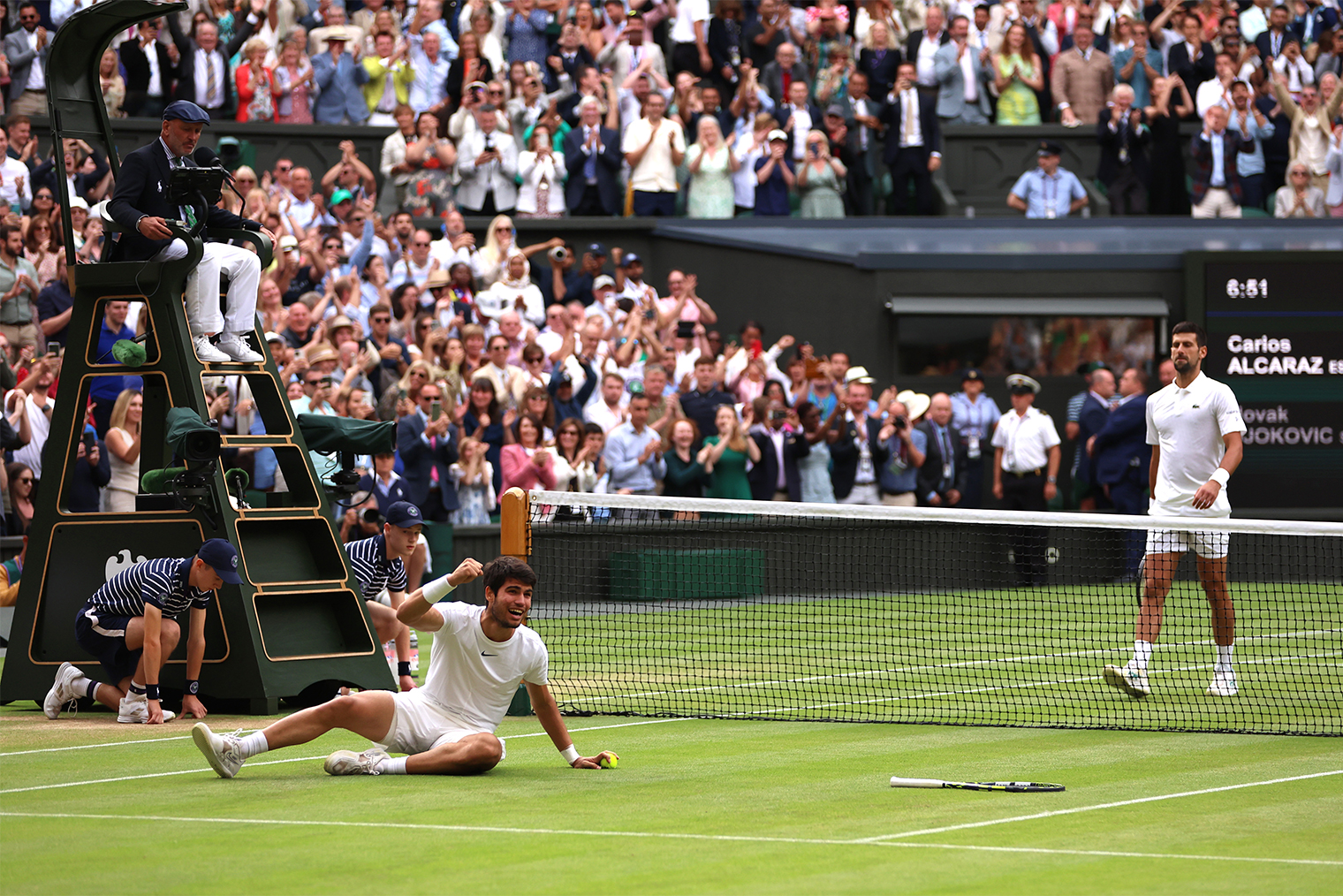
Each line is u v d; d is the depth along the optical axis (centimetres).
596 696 1631
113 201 1527
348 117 3177
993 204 3509
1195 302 3106
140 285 1553
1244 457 3102
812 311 3169
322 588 1555
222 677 1503
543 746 1312
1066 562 2927
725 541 2662
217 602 1508
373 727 1160
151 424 1608
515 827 956
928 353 3155
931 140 3419
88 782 1124
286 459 1612
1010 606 2498
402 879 818
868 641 2109
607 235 3212
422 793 1072
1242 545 3020
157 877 824
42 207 2473
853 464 2798
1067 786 1112
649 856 874
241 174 2683
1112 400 2975
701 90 3403
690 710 1541
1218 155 3409
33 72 2914
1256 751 1277
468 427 2588
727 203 3309
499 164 3148
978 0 3631
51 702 1484
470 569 1145
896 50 3481
